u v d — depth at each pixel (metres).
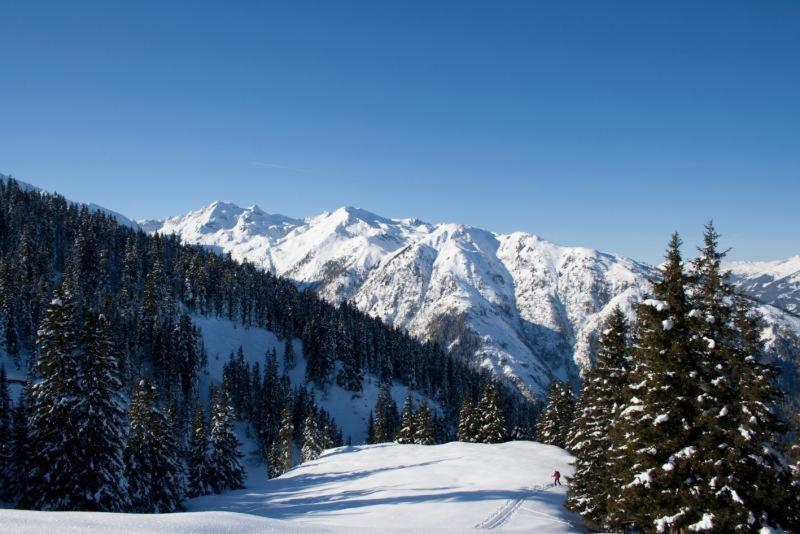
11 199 141.50
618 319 32.28
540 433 74.44
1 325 86.19
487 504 34.38
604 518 27.66
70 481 33.62
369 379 148.12
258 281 171.62
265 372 120.25
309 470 60.72
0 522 13.92
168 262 155.38
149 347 107.44
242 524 17.06
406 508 34.41
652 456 19.17
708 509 18.08
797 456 20.78
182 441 88.06
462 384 172.00
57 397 34.06
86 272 123.88
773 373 18.61
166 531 14.68
